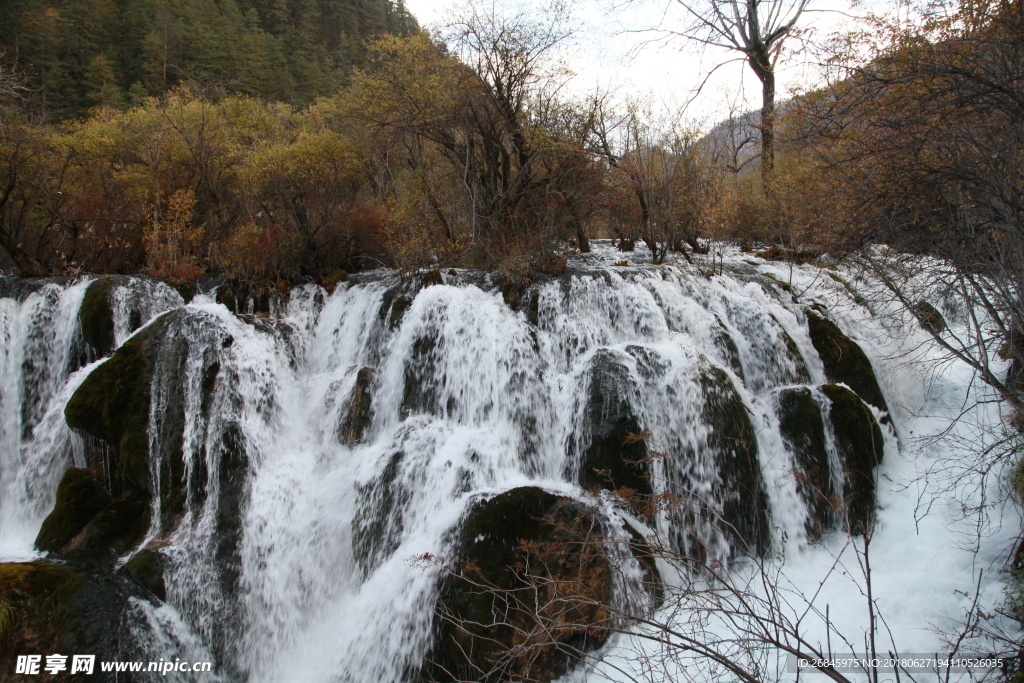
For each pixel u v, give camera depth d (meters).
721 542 7.45
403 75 11.76
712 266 11.99
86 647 6.37
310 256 12.42
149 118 14.44
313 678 7.00
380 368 9.55
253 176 13.50
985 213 5.90
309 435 9.31
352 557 7.95
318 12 48.72
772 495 7.82
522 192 11.70
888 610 6.08
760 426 8.28
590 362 8.16
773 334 9.42
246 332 9.61
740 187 15.26
